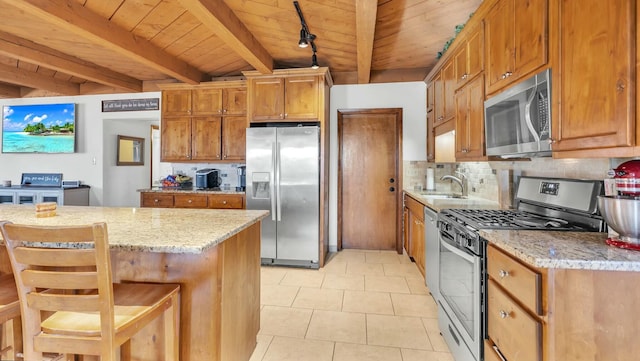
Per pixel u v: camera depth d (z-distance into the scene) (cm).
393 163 439
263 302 269
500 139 188
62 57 363
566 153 133
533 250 116
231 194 394
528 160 219
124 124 521
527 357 114
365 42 286
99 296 109
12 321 148
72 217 193
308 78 371
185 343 146
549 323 106
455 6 259
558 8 135
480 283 155
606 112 110
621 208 113
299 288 300
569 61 129
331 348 201
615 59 106
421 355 194
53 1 232
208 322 144
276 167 365
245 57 322
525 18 163
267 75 376
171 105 440
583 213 158
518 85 165
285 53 360
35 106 484
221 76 454
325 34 309
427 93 408
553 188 182
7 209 227
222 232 149
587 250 115
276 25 290
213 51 363
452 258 196
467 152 251
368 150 442
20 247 111
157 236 141
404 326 229
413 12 268
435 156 370
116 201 507
